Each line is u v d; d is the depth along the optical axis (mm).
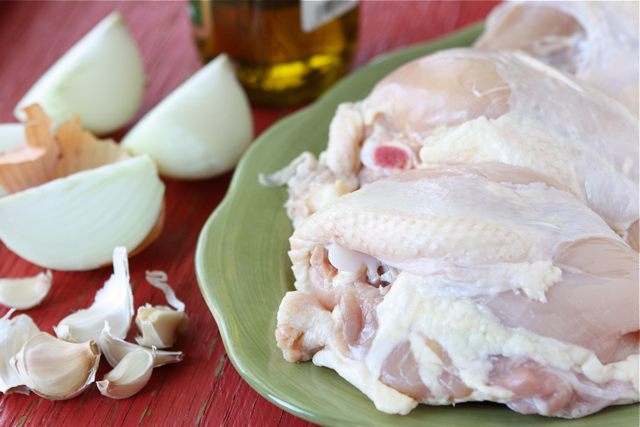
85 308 483
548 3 505
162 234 525
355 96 561
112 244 488
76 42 667
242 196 496
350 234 397
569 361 379
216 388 441
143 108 616
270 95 598
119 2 712
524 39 531
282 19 552
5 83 630
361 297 406
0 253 518
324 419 389
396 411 387
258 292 448
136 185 486
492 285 386
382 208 399
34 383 424
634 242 434
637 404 387
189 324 471
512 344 381
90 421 429
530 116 435
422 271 390
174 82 636
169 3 711
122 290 466
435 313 388
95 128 576
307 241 413
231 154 542
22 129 540
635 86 472
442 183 412
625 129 438
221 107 532
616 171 431
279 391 401
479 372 382
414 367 387
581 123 435
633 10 477
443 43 601
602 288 383
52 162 517
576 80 457
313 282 421
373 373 392
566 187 423
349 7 579
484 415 389
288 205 494
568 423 383
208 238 470
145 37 676
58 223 475
